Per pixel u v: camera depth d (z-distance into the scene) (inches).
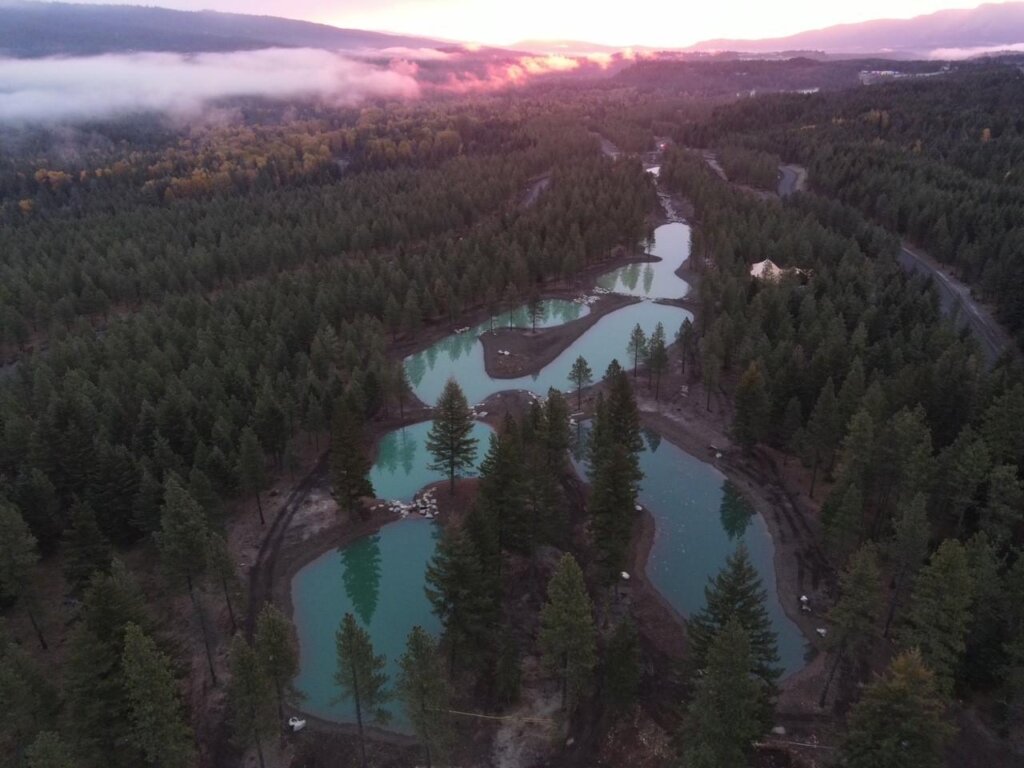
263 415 3472.0
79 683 1771.7
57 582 2787.9
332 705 2167.8
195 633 2532.0
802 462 3321.9
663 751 2011.6
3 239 7091.5
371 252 6515.8
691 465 3627.0
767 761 1962.4
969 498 2549.2
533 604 2620.6
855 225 6486.2
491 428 4092.0
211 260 6141.7
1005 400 2760.8
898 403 3228.3
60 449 3152.1
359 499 3277.6
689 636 2075.5
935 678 1952.5
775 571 2834.6
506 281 5984.3
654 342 4335.6
